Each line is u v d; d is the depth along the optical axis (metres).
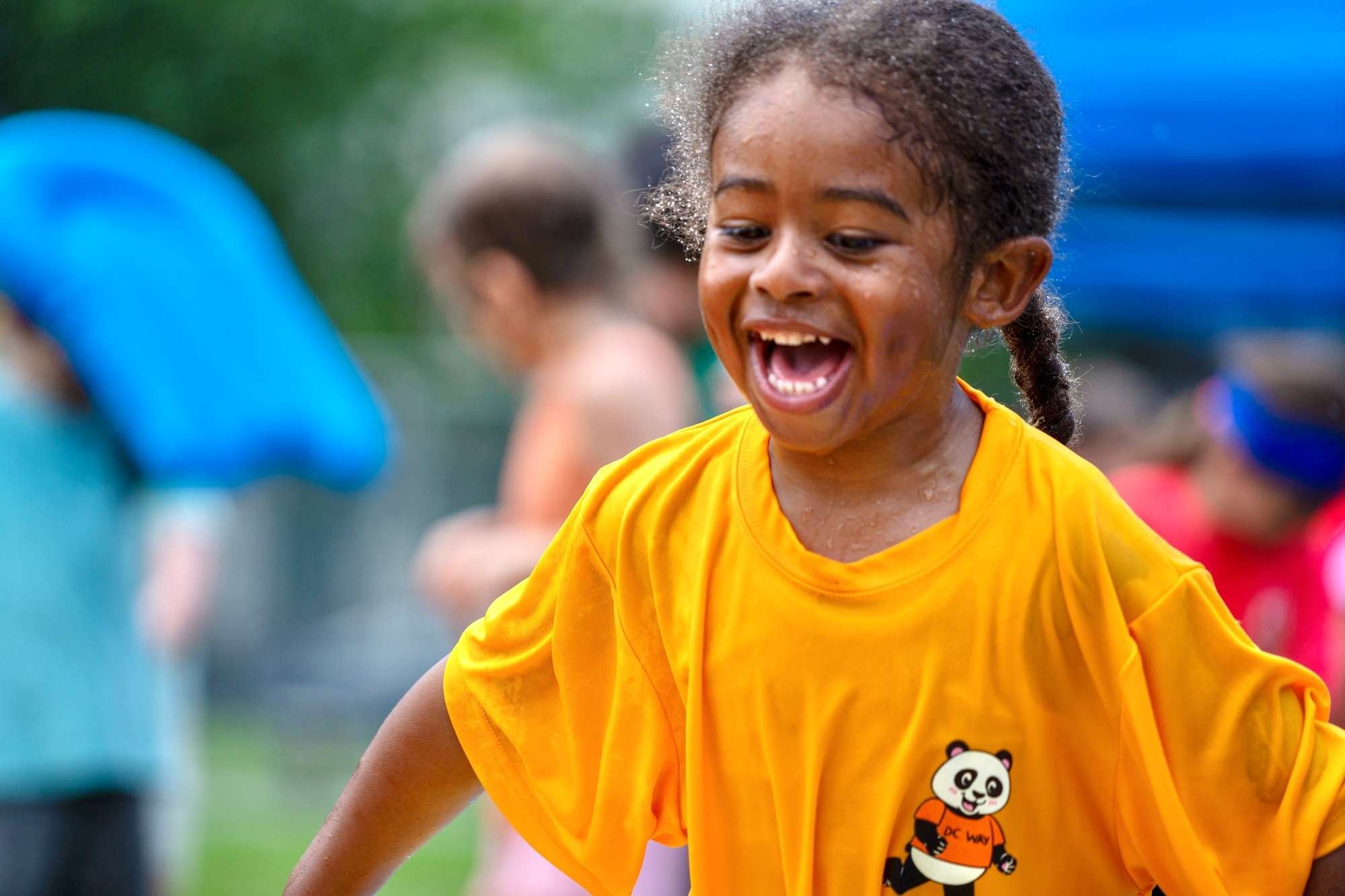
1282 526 6.61
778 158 2.52
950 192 2.55
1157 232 11.30
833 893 2.68
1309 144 10.59
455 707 2.98
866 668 2.63
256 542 21.27
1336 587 6.66
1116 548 2.62
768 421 2.60
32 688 6.41
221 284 7.43
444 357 22.12
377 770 3.08
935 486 2.68
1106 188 10.07
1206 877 2.63
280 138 20.52
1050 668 2.62
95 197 7.30
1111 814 2.69
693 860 2.78
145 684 6.78
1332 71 10.44
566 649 2.90
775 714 2.68
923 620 2.62
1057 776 2.65
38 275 6.91
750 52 2.59
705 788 2.76
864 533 2.67
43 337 6.88
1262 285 11.20
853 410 2.57
